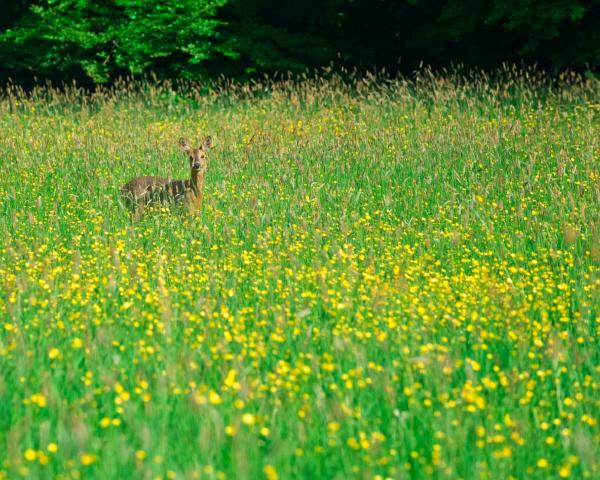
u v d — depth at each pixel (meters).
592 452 6.90
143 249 13.23
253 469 6.64
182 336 9.22
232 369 8.29
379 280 11.10
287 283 11.11
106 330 9.01
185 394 7.75
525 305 10.16
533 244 13.52
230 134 22.84
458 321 9.72
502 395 8.23
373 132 22.42
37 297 10.45
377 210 15.76
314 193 16.48
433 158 18.94
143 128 23.73
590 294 10.77
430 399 7.95
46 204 16.25
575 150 19.78
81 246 13.45
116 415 7.72
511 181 17.33
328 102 26.22
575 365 8.47
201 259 12.64
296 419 7.39
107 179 17.91
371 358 8.80
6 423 7.37
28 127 24.36
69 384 8.09
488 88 26.47
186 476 6.55
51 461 6.75
